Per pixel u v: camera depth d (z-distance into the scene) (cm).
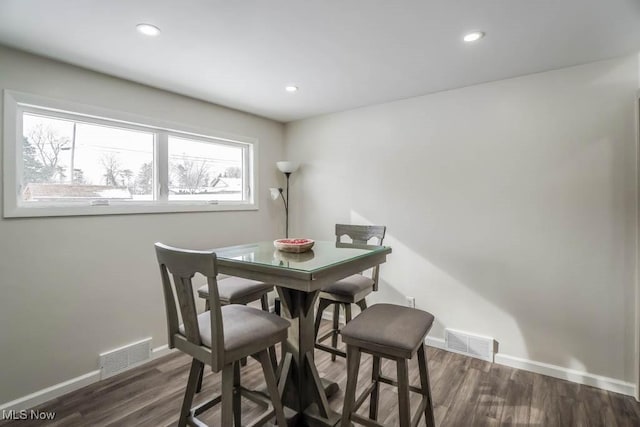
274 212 388
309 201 380
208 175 327
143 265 266
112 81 247
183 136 303
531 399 214
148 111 269
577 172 234
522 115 253
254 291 226
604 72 224
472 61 228
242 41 199
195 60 224
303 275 147
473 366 259
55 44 199
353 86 276
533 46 205
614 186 222
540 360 249
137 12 167
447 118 286
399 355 142
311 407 191
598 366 229
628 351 219
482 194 271
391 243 319
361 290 229
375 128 328
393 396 220
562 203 239
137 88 262
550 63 230
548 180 244
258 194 368
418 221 303
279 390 182
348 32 189
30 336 209
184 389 228
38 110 217
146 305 268
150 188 280
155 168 281
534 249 250
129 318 257
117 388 229
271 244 242
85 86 233
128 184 266
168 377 244
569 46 205
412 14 171
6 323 201
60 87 221
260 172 371
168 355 279
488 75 253
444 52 214
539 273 248
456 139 282
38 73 212
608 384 224
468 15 172
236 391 177
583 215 232
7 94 199
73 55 213
